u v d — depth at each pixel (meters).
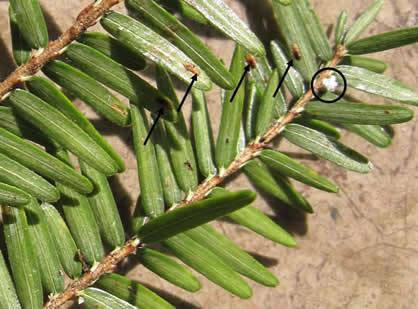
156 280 0.11
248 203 0.08
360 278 0.11
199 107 0.10
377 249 0.11
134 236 0.09
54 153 0.09
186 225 0.09
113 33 0.09
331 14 0.12
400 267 0.11
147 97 0.09
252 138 0.10
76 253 0.09
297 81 0.10
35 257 0.09
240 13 0.11
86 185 0.09
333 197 0.11
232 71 0.10
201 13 0.09
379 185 0.12
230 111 0.10
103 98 0.09
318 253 0.11
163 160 0.10
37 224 0.09
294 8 0.10
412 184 0.12
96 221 0.09
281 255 0.11
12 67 0.11
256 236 0.11
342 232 0.11
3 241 0.11
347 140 0.11
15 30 0.09
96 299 0.09
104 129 0.11
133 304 0.09
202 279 0.11
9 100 0.09
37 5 0.09
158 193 0.09
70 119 0.09
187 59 0.09
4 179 0.09
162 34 0.09
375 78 0.10
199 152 0.10
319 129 0.10
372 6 0.10
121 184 0.11
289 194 0.10
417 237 0.12
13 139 0.09
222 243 0.10
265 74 0.10
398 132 0.12
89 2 0.11
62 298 0.09
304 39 0.10
